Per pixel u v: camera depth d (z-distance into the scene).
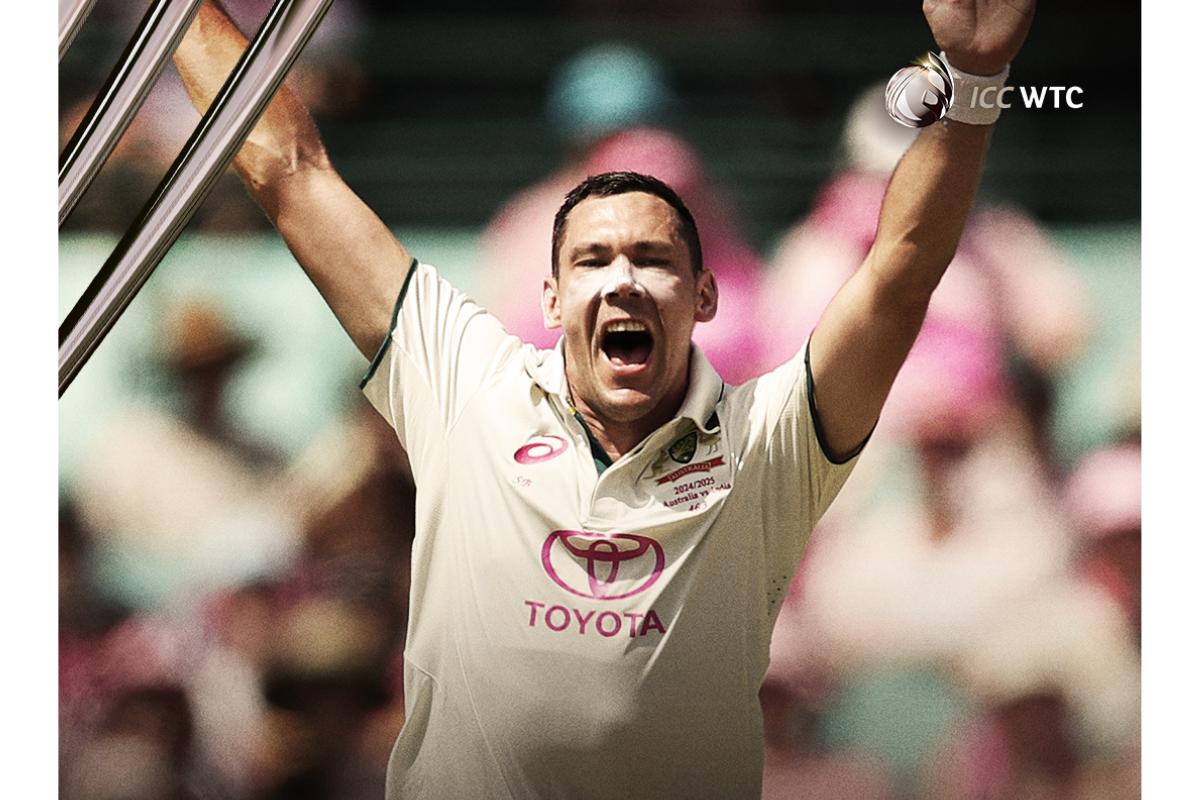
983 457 15.49
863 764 14.69
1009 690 14.97
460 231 16.89
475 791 9.30
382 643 14.91
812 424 9.45
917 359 15.64
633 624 9.12
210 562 15.34
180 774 14.70
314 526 15.26
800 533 9.68
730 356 15.67
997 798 14.78
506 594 9.27
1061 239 16.84
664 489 9.34
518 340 9.94
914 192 9.07
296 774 14.59
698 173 16.73
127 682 14.94
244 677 14.85
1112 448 15.76
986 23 8.92
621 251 9.59
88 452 15.77
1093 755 14.87
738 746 9.31
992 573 15.19
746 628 9.34
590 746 9.12
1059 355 16.20
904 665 14.91
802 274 16.02
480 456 9.52
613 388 9.52
